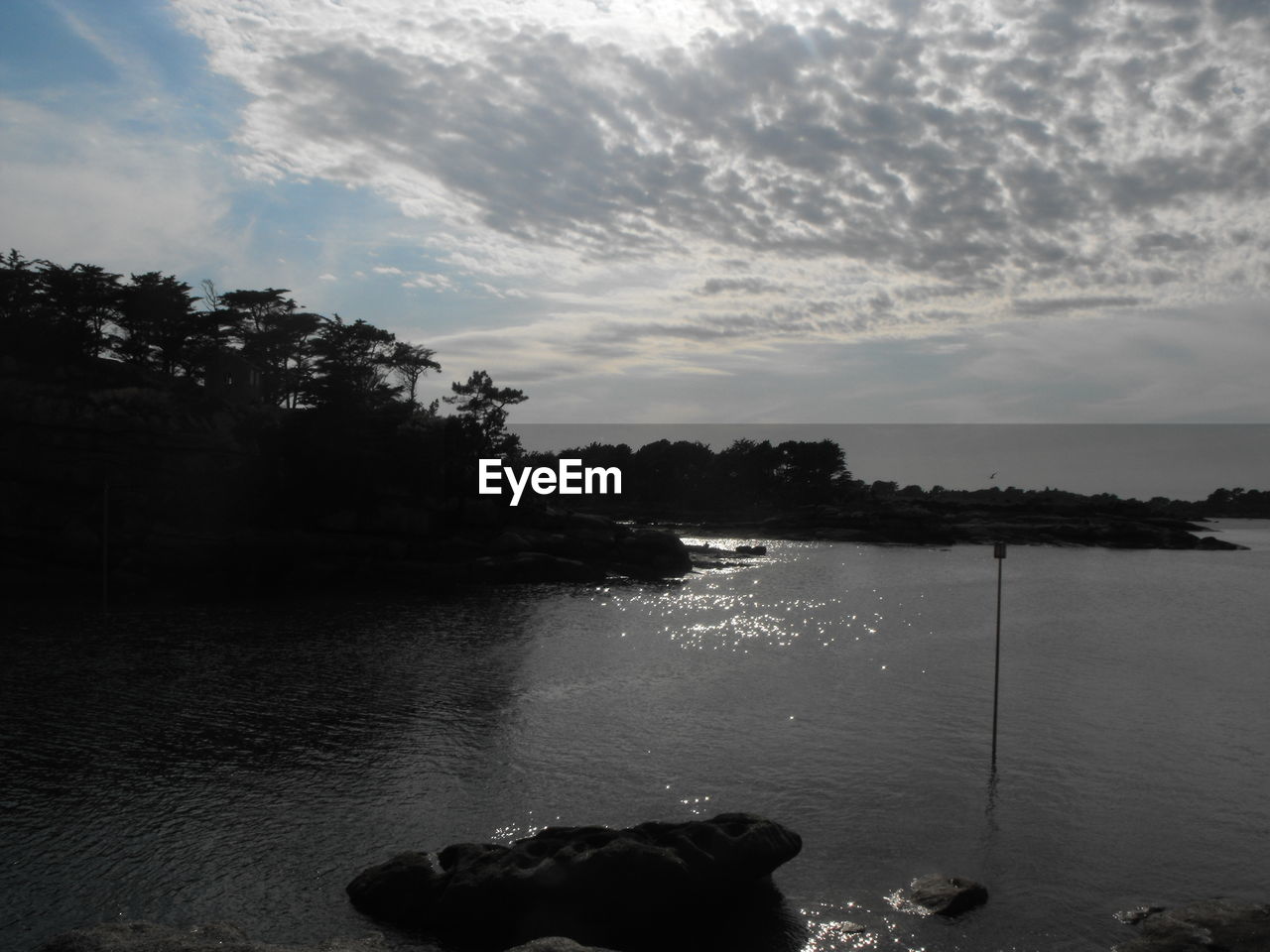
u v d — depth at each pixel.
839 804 25.75
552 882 18.17
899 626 62.03
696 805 25.59
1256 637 58.31
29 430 80.62
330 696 38.72
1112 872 21.36
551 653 50.06
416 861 19.78
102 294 96.38
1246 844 23.09
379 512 90.00
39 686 40.12
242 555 82.94
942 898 19.48
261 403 101.06
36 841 22.84
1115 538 162.62
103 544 71.50
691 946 17.91
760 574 100.94
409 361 125.25
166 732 32.91
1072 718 35.94
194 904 19.47
